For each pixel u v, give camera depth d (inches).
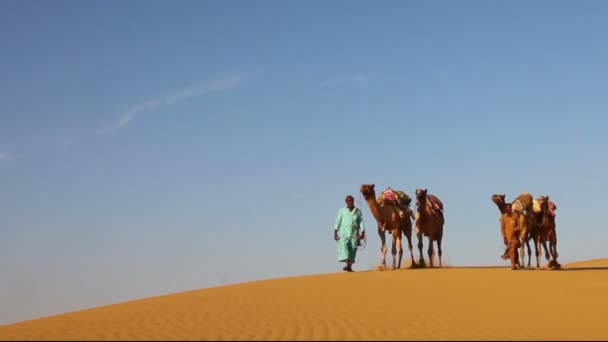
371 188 948.6
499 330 498.3
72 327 502.3
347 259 956.6
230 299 652.7
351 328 490.3
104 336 456.8
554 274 863.7
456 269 946.1
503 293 693.9
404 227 991.6
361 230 958.4
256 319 526.6
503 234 976.3
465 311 582.6
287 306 599.8
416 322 523.2
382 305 607.8
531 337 475.2
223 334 460.4
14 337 460.1
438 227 1029.8
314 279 828.0
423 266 1013.8
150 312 572.1
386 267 968.3
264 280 857.5
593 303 639.1
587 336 485.4
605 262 1295.5
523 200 979.9
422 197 994.1
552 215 1023.0
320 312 564.4
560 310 599.8
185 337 449.7
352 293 689.0
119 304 686.5
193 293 740.7
